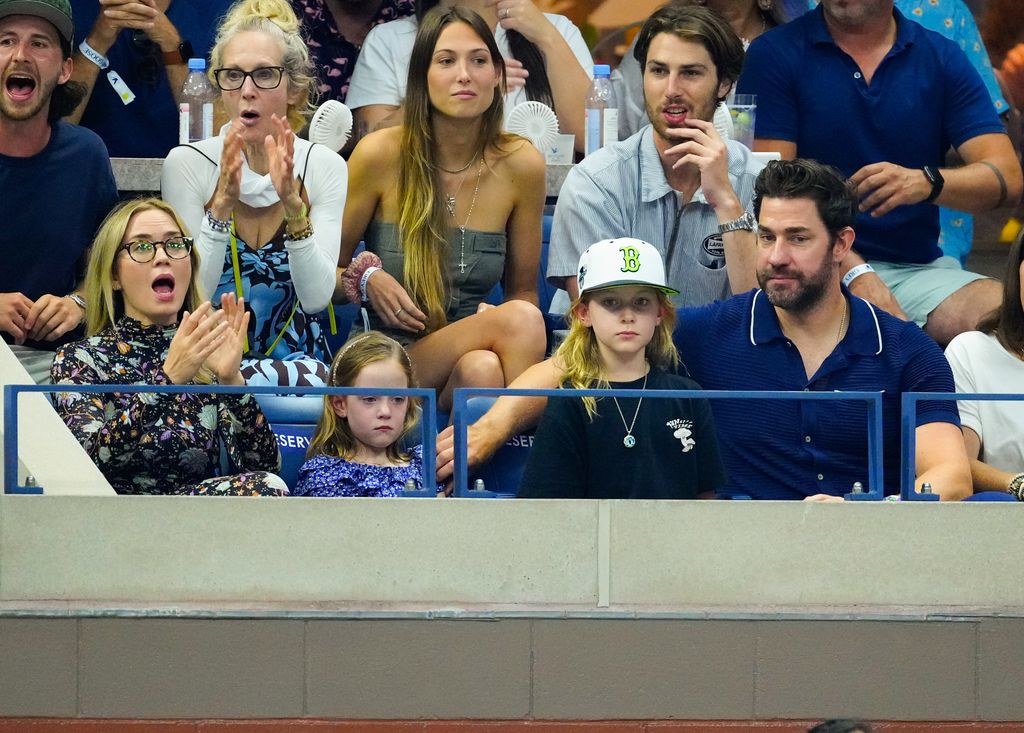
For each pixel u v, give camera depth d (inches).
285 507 748.0
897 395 858.1
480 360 952.3
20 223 976.3
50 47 957.2
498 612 749.9
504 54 1190.3
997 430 903.1
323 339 994.1
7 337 970.1
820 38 1130.7
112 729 739.4
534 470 799.1
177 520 746.8
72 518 744.3
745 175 1032.2
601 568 756.6
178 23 1167.6
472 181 1011.3
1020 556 771.4
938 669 765.3
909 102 1128.2
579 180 1019.9
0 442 785.6
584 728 751.7
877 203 1098.7
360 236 1023.0
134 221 837.8
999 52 1307.8
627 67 1218.6
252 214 973.2
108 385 738.8
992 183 1107.3
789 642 759.7
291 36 1003.9
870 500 778.8
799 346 864.9
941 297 1090.7
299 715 743.1
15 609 740.7
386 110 1165.7
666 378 824.3
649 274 812.6
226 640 743.1
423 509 751.1
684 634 756.0
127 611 741.3
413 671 747.4
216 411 813.9
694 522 760.3
